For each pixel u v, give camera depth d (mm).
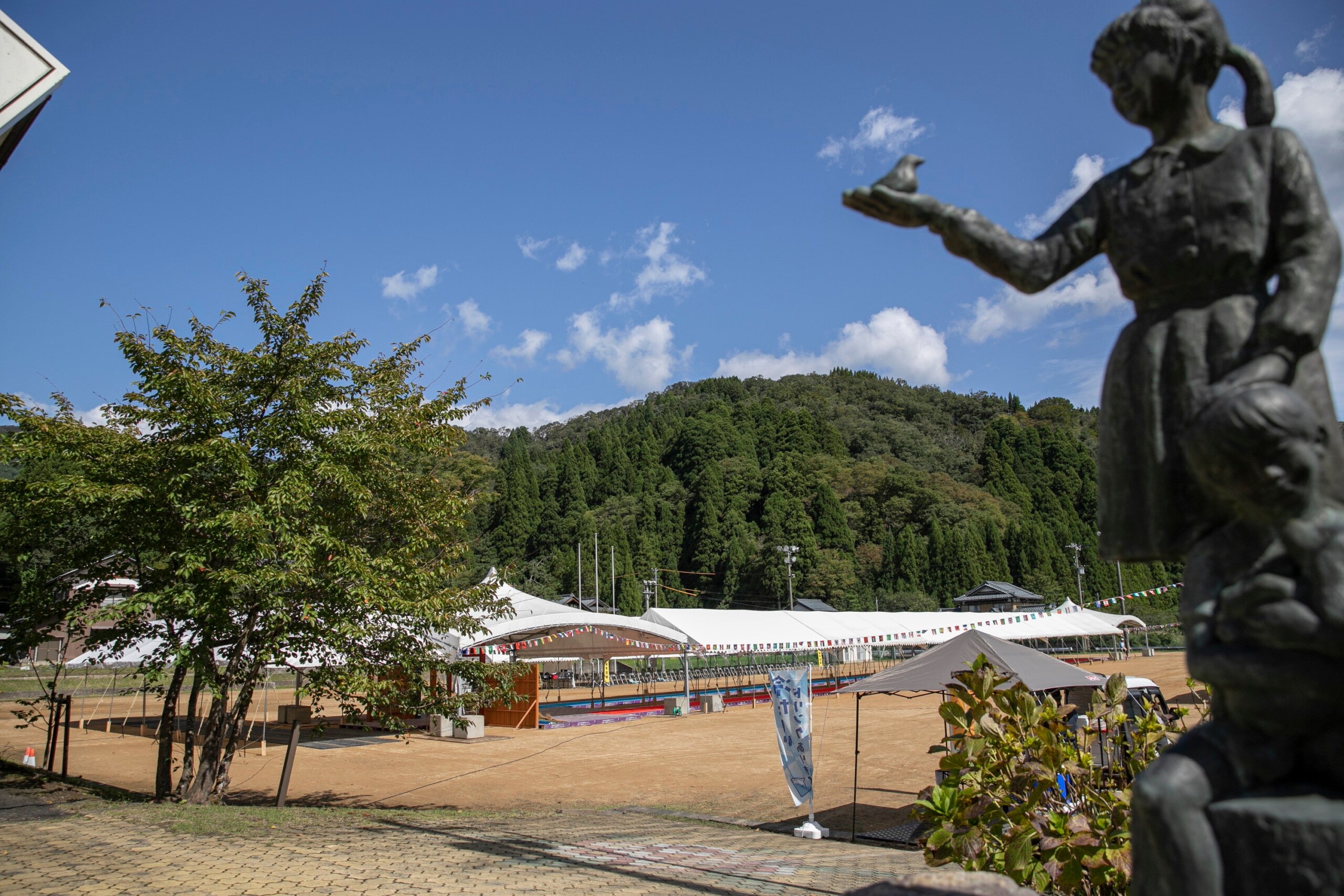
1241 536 2018
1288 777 1886
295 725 10562
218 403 9781
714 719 26328
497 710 25062
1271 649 1835
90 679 33438
